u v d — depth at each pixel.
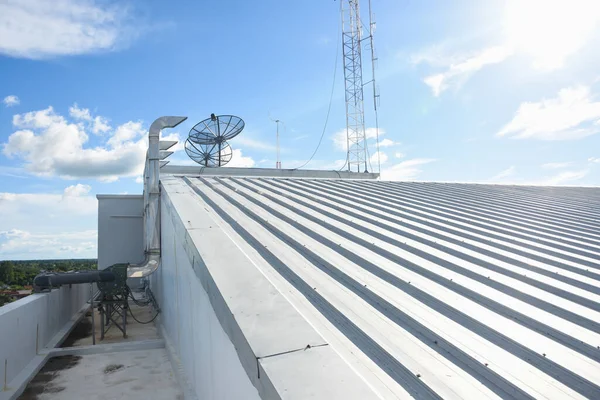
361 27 25.55
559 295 5.00
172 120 11.34
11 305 7.39
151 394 6.47
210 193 9.84
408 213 9.62
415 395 2.74
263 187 11.52
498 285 5.05
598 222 10.54
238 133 19.88
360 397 2.16
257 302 3.36
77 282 9.57
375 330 3.57
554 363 3.27
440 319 3.94
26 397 6.42
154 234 10.93
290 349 2.63
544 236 8.55
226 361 3.43
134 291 18.28
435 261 5.84
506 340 3.64
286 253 5.53
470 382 2.99
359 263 5.45
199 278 4.72
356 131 24.19
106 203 18.61
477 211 10.94
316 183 13.89
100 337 10.34
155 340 9.18
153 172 11.05
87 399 6.34
